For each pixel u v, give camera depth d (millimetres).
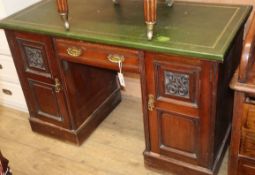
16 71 1967
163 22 1483
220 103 1425
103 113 2125
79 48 1521
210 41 1284
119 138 1984
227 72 1438
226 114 1634
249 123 1209
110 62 1474
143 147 1900
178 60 1303
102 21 1562
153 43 1310
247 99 1184
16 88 2186
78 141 1916
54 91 1787
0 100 2352
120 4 1751
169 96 1424
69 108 1813
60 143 1979
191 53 1227
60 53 1604
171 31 1395
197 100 1365
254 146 1249
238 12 1518
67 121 1869
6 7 1864
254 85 1125
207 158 1509
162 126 1541
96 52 1483
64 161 1851
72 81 1776
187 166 1579
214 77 1268
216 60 1199
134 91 2301
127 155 1854
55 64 1665
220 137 1608
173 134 1536
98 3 1794
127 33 1415
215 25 1414
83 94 1899
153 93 1452
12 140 2041
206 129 1426
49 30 1522
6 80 2186
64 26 1538
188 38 1323
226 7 1583
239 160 1320
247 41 1126
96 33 1442
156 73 1386
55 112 1888
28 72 1794
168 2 1648
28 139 2035
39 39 1624
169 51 1265
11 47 1758
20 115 2262
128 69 1445
